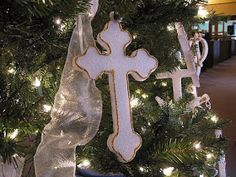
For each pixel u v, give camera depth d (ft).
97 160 1.10
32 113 0.91
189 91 2.05
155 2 1.21
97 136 1.11
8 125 0.84
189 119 1.23
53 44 0.96
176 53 1.70
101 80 1.20
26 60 1.05
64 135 0.92
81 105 0.94
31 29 0.87
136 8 1.16
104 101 1.16
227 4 12.22
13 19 0.83
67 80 0.93
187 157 1.07
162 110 1.29
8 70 1.03
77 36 0.93
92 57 0.90
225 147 1.23
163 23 1.25
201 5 1.49
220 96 7.22
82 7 0.87
